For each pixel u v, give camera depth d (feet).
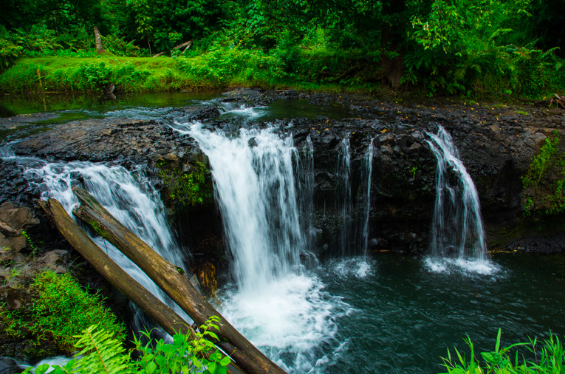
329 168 21.99
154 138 20.35
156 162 17.92
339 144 22.13
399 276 20.51
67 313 11.11
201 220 19.40
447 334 15.94
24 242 12.32
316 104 32.12
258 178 20.90
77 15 63.21
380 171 21.62
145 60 43.80
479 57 35.24
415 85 36.96
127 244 12.03
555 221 23.75
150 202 16.90
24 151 18.20
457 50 34.86
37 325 10.58
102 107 29.58
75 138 19.62
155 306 11.02
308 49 44.39
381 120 26.68
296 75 40.47
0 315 10.22
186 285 11.18
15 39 46.29
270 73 40.09
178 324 10.69
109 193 15.88
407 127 24.67
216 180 19.11
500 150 23.25
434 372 14.02
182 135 21.22
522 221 23.49
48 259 12.16
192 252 19.31
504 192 22.77
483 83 36.06
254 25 48.73
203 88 39.04
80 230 12.42
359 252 23.22
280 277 20.49
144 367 7.95
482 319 16.88
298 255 21.81
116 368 6.99
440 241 23.12
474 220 23.02
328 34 40.37
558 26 38.96
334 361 14.49
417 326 16.43
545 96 35.35
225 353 10.85
